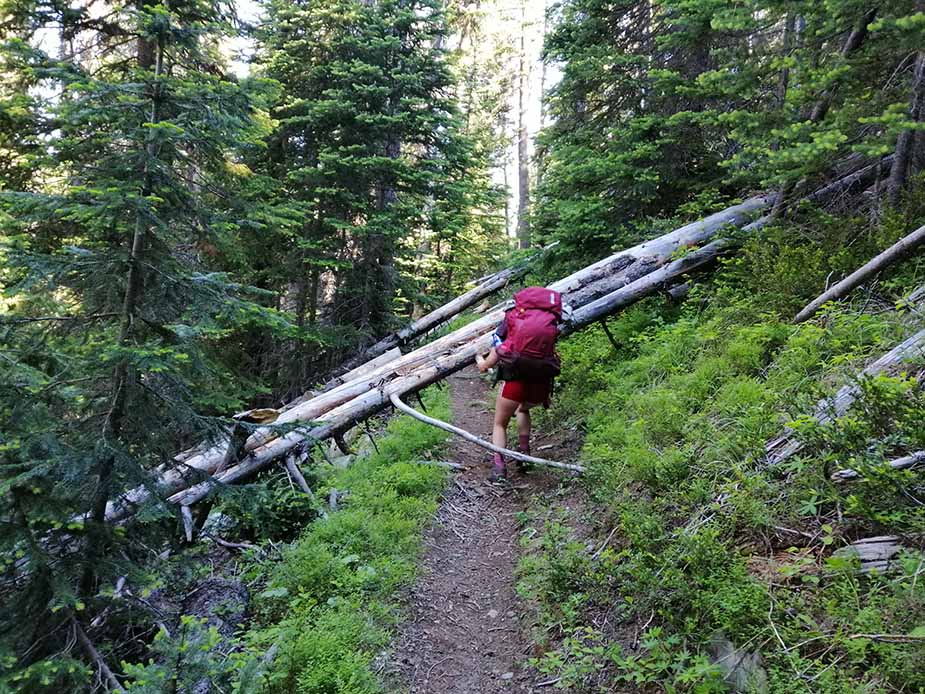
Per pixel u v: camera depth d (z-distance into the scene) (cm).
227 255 824
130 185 378
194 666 267
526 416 645
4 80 650
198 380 589
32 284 371
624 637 348
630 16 1029
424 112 1168
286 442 625
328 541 497
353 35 1143
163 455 430
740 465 399
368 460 689
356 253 1212
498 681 363
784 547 333
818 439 341
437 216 1212
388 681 359
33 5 634
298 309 1184
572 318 763
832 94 615
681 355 642
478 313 1473
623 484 475
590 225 933
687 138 916
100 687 347
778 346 549
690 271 796
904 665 235
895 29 501
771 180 619
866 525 311
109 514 466
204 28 448
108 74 658
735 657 287
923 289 491
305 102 1059
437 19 1168
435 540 524
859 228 640
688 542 349
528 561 466
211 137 429
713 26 625
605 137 998
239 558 540
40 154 608
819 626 276
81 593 374
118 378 395
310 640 361
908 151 613
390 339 1205
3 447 329
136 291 403
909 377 372
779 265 620
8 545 333
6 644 332
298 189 1125
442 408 850
